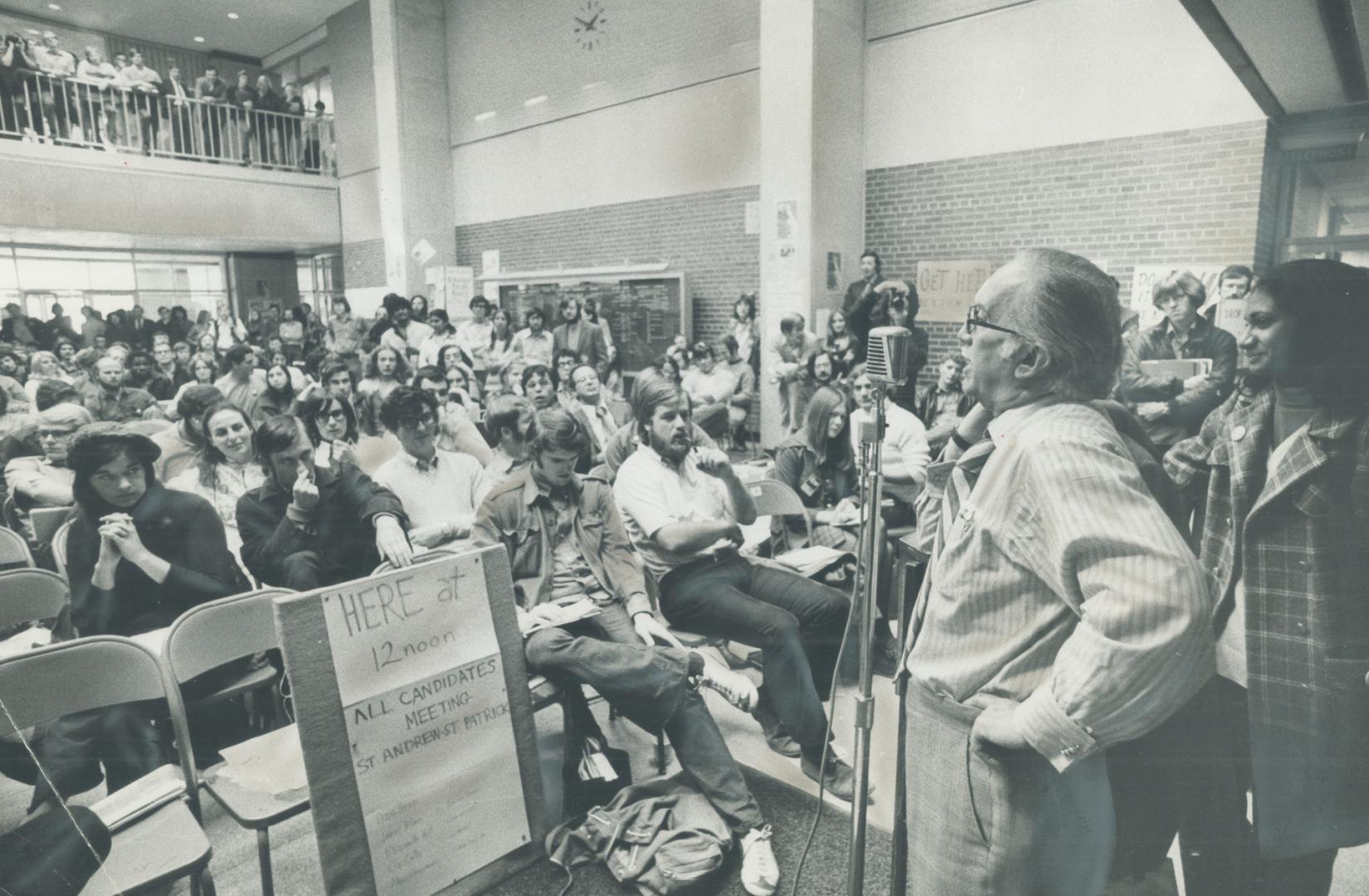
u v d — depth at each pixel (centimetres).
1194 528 164
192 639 185
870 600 128
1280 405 137
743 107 735
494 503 229
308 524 250
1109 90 515
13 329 845
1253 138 462
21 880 117
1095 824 107
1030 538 104
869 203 657
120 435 223
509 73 974
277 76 1299
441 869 172
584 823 196
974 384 116
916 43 610
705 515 257
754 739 250
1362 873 175
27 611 223
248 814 154
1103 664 92
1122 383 322
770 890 178
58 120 923
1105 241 529
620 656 196
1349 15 272
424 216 1067
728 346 692
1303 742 131
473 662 182
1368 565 126
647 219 839
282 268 1329
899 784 133
